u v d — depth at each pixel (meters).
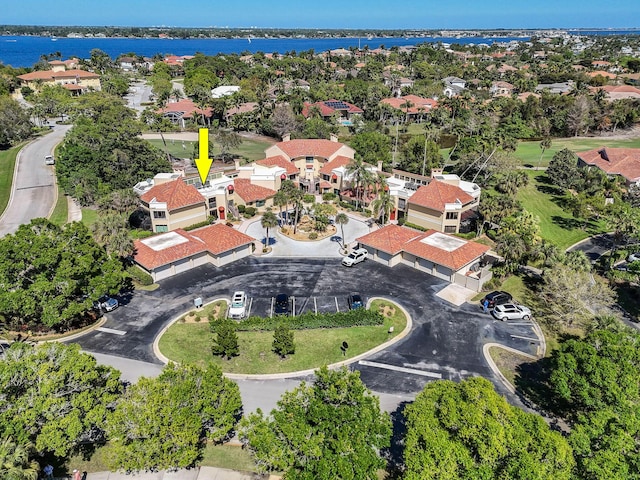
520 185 84.94
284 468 26.45
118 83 188.38
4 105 118.06
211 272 58.88
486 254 64.81
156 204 67.06
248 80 192.12
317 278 57.47
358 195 80.38
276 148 93.12
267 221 63.44
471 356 43.47
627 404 29.64
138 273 56.22
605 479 24.23
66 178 84.00
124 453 27.36
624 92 166.00
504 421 26.66
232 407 30.05
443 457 24.81
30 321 46.22
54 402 28.47
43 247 43.66
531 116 144.50
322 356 43.28
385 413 28.69
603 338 35.03
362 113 161.38
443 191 71.25
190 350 43.88
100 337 45.69
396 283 56.53
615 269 60.66
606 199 85.38
